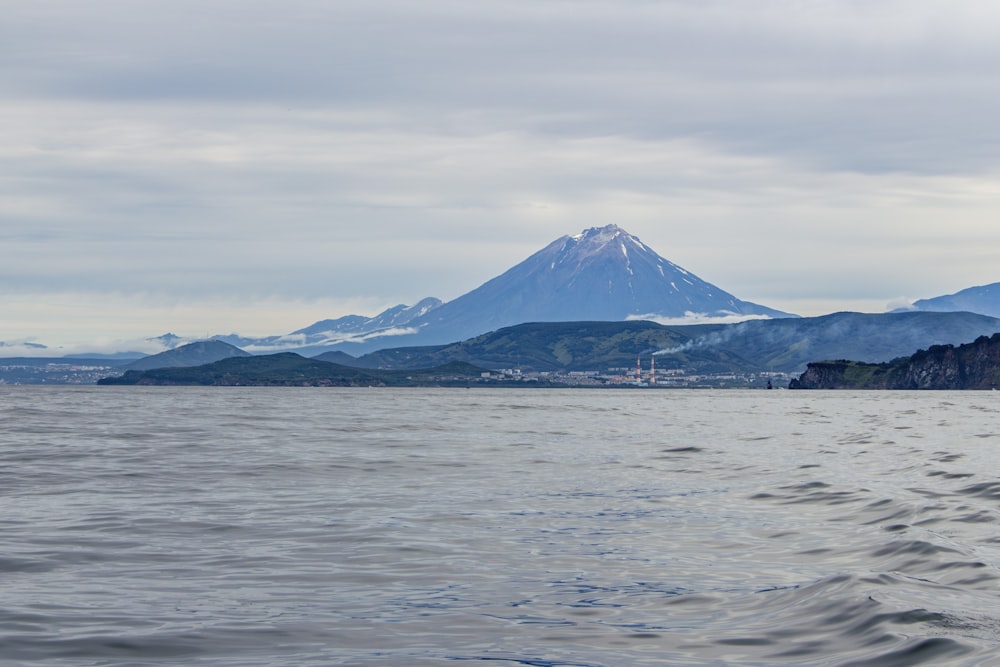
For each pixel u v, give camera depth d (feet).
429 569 82.99
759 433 328.08
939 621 59.72
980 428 363.35
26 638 59.41
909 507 117.60
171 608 67.97
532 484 155.33
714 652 57.06
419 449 237.45
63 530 102.94
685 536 101.40
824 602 66.59
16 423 354.33
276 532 102.53
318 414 507.71
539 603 70.38
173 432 303.89
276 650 57.52
